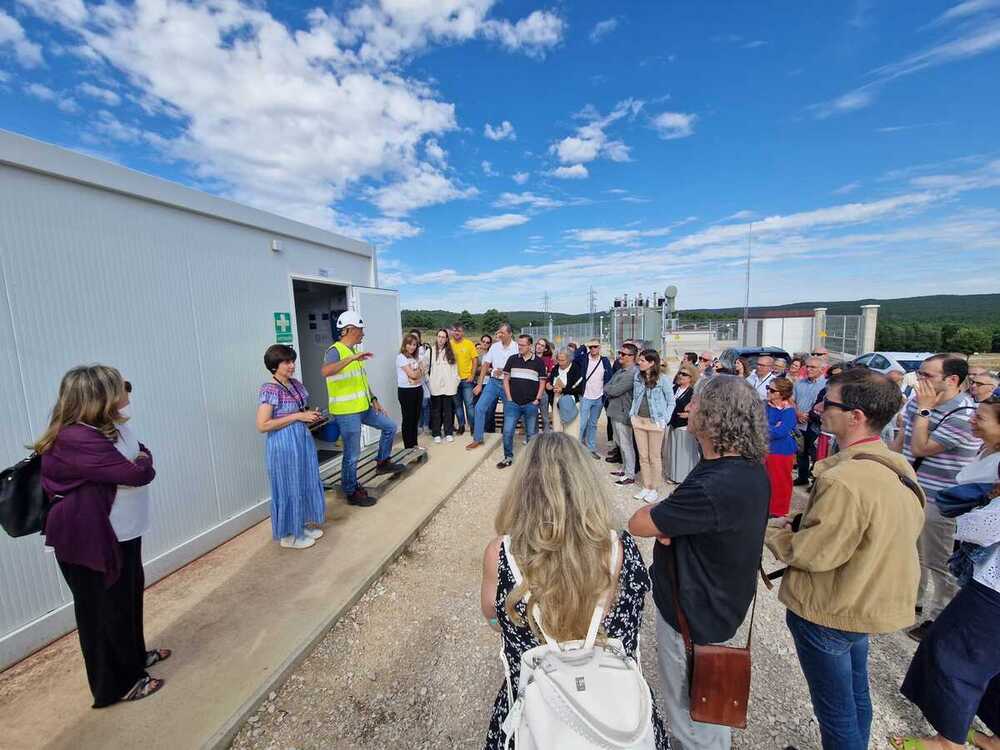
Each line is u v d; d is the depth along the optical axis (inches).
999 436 83.7
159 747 78.0
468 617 122.3
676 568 65.8
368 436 254.1
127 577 86.3
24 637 99.5
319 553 146.6
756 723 90.1
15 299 100.3
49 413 106.0
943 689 76.5
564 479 49.8
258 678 94.0
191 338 144.2
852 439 70.6
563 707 41.1
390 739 85.8
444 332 287.4
